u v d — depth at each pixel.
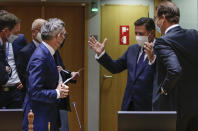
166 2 2.77
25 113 2.72
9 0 5.38
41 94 2.58
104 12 5.43
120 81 5.49
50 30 2.70
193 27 4.68
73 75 3.54
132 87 3.16
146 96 3.08
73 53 5.50
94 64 5.44
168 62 2.50
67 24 5.49
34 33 3.70
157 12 2.76
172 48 2.60
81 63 5.51
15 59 3.90
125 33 5.44
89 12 5.41
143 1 5.45
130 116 2.09
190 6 4.71
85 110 5.46
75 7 5.48
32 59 2.67
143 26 3.11
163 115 2.10
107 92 5.50
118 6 5.43
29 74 2.66
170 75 2.48
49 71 2.68
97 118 5.46
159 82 2.69
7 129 2.14
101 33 5.45
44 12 5.45
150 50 2.87
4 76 3.28
